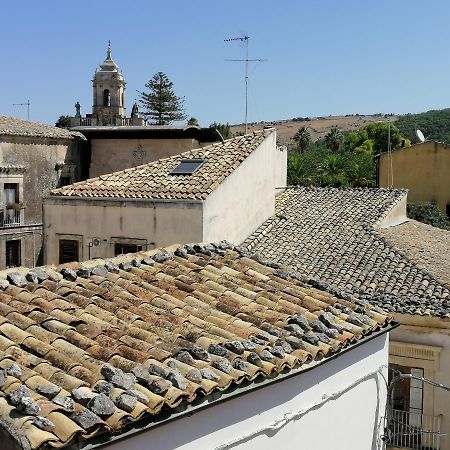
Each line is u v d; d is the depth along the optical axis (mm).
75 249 16828
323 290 9125
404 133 94000
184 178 17016
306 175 51125
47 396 4699
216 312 7273
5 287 6637
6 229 30297
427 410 14016
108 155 31375
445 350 13844
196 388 5355
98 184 17469
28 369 5043
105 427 4523
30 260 31859
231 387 5777
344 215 19547
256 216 18578
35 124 33062
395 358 14266
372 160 53531
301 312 7941
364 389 8547
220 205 16312
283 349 6676
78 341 5734
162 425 5086
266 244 17781
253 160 18203
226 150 18484
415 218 35406
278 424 6578
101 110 51469
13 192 30609
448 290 14703
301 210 20234
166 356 5805
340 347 7395
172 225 15750
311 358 6898
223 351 6195
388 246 16969
